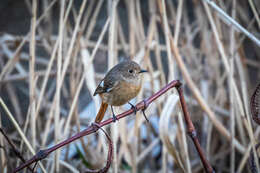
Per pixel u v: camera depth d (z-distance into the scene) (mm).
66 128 8594
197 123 11398
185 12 12625
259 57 13641
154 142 10797
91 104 12961
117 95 8172
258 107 6004
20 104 13523
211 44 12016
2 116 12633
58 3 15266
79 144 11461
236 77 11664
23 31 15828
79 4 16406
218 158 11727
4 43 12656
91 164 9836
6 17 16359
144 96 12023
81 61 10609
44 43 12094
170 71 8445
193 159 11281
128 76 8203
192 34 12625
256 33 13148
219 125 9719
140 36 11102
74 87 9789
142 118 9883
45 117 11906
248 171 10391
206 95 11586
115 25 9844
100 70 14234
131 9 10742
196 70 12055
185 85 12797
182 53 12750
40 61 13133
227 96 12430
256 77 13758
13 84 14156
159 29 14820
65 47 10336
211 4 7633
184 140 8305
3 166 8242
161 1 9328
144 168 11625
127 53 11656
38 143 10562
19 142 10203
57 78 8648
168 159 10938
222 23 12023
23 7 16703
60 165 9609
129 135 10062
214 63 11594
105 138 8859
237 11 13492
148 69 10289
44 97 12414
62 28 8906
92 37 14789
